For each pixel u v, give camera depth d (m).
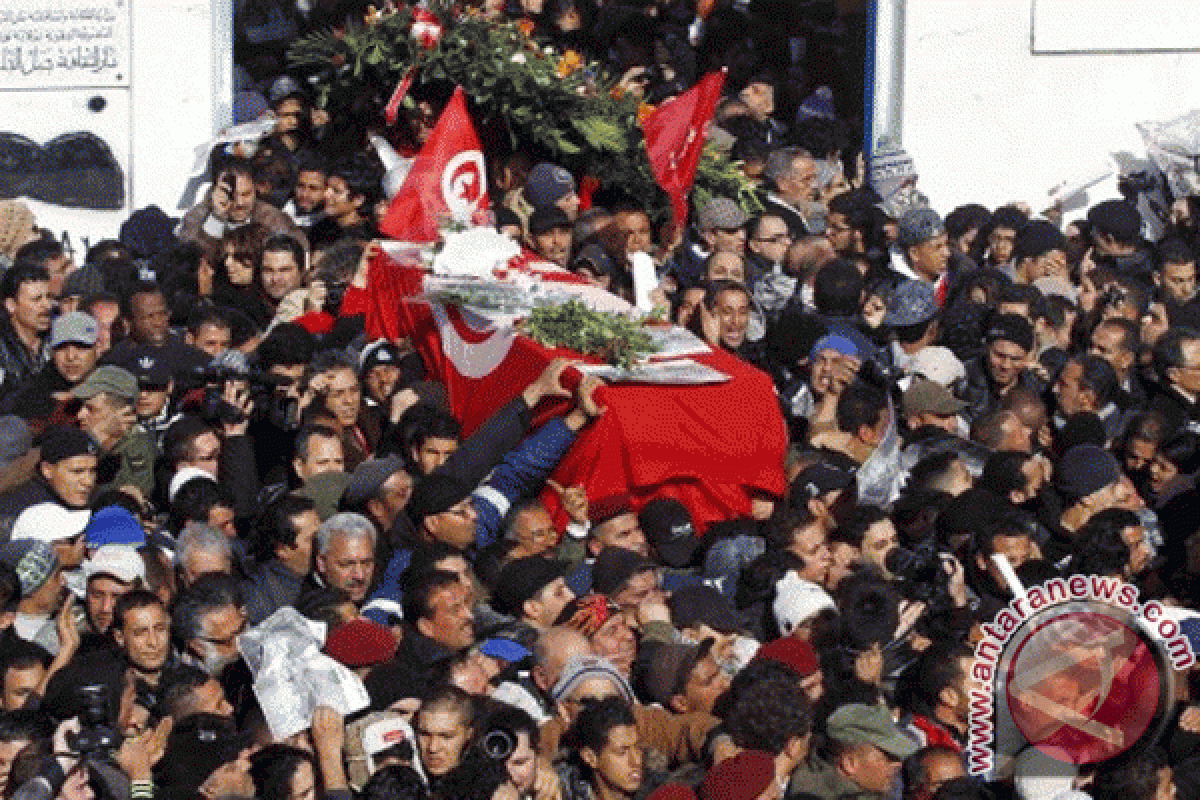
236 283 45.00
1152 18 54.38
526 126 47.84
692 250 47.25
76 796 28.36
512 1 58.03
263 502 37.28
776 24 58.34
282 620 30.12
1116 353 43.84
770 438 38.25
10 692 31.16
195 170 53.44
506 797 27.69
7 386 42.44
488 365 39.47
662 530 36.25
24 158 53.75
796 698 29.81
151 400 40.09
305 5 56.59
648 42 58.38
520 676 31.69
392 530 35.72
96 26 53.47
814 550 35.41
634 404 37.31
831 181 51.47
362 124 49.12
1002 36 54.59
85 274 43.75
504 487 36.81
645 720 30.78
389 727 29.38
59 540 34.81
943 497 36.84
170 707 30.11
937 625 34.53
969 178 54.94
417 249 43.88
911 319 43.94
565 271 44.03
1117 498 39.00
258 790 29.03
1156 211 53.78
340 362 38.94
